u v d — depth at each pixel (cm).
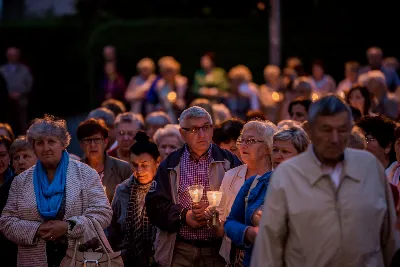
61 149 1229
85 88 5206
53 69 5194
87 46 4978
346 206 947
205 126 1295
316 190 952
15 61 4066
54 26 5219
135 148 1377
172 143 1623
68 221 1195
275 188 962
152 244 1374
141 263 1374
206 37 4847
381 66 3234
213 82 3603
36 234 1195
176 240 1308
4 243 1328
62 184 1216
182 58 4841
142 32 4809
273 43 3753
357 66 3191
